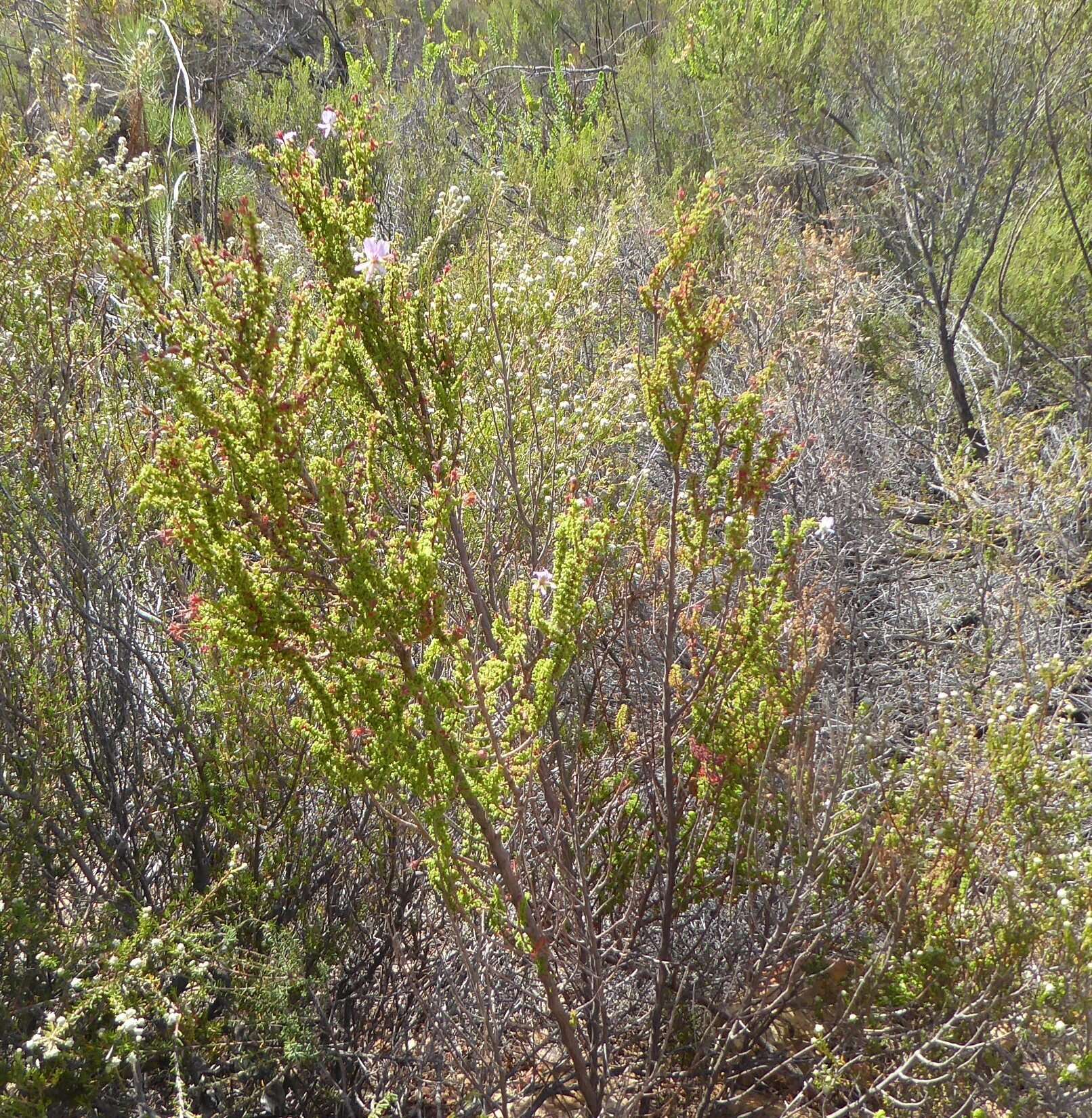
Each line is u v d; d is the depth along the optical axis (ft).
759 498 7.08
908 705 11.14
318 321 6.64
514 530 8.51
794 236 16.33
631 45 30.14
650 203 18.42
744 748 7.49
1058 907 6.59
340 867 8.09
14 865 7.16
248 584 5.24
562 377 10.39
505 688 7.23
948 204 18.19
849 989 7.41
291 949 7.09
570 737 8.39
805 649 7.77
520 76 30.91
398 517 7.75
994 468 12.21
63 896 7.92
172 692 8.34
